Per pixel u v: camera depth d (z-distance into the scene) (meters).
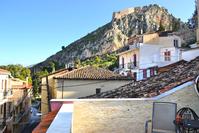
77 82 31.75
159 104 8.09
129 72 45.75
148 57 47.22
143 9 181.50
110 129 9.45
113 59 87.94
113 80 32.44
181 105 9.69
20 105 45.31
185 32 79.81
